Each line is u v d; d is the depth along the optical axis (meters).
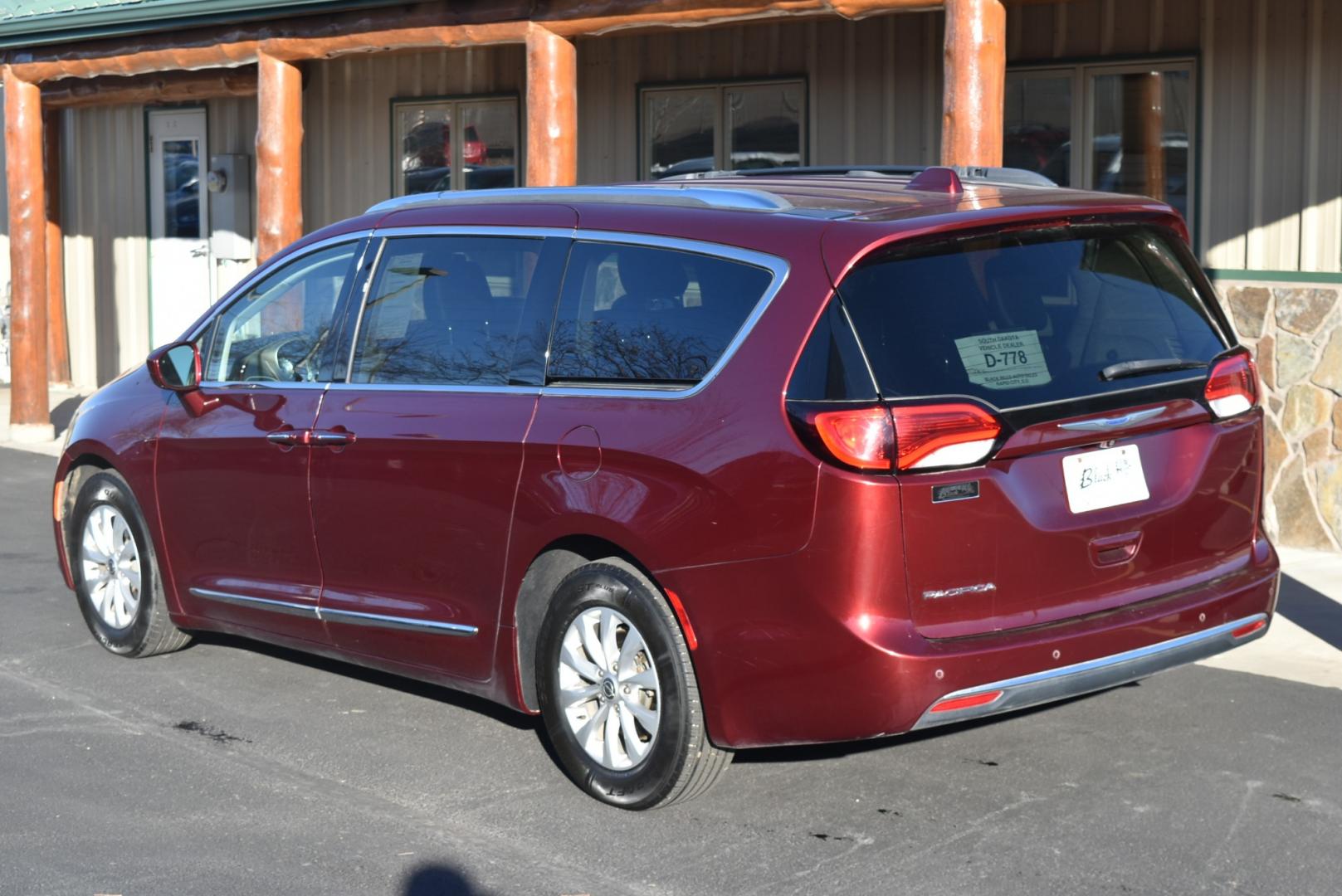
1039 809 4.87
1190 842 4.59
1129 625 4.64
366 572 5.62
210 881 4.40
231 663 6.68
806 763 5.32
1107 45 9.80
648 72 11.90
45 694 6.23
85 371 16.72
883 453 4.32
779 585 4.43
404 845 4.67
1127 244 4.97
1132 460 4.73
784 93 11.27
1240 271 9.23
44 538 9.39
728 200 4.91
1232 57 9.31
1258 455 5.13
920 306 4.50
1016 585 4.50
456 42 10.14
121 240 16.19
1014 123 10.27
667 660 4.71
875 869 4.43
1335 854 4.50
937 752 5.41
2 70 12.84
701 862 4.50
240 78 13.84
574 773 5.02
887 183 5.30
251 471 5.98
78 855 4.59
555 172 9.82
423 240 5.64
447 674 5.45
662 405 4.74
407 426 5.41
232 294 6.30
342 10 10.52
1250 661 6.50
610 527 4.79
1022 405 4.51
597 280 5.05
